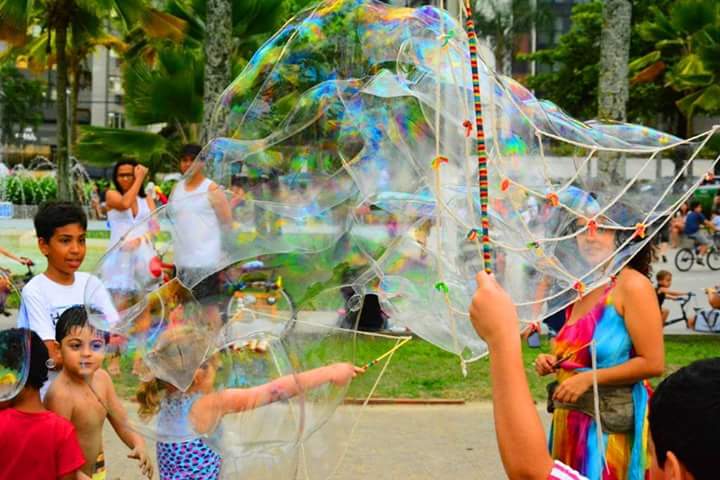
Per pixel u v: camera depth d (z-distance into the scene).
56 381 2.91
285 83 2.74
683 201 2.51
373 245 2.60
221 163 2.76
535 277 2.25
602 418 2.78
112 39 23.89
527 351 7.59
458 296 2.15
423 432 5.54
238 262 3.08
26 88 44.12
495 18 22.92
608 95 9.03
